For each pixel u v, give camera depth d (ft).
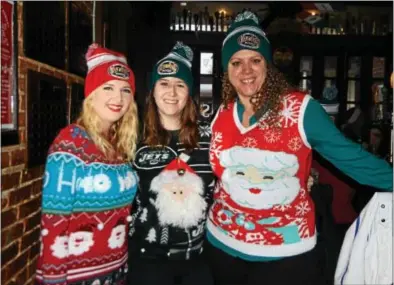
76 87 8.50
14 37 5.58
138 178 5.72
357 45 15.98
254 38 5.47
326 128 5.08
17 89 5.68
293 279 5.26
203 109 9.21
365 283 5.67
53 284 4.57
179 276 5.74
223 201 5.52
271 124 5.17
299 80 16.24
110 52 5.38
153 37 15.71
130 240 5.79
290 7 15.57
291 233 5.24
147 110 6.02
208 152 5.89
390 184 5.13
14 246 5.77
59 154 4.71
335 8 15.97
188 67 6.08
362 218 5.76
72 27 8.25
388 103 15.62
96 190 4.89
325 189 6.80
